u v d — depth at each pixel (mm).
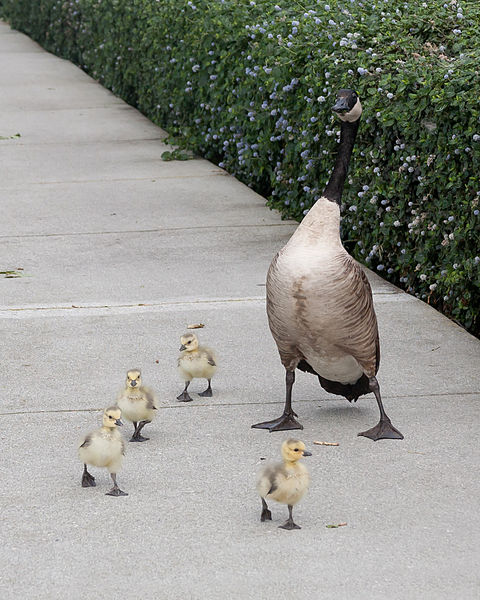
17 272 13055
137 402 8102
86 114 24578
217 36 17844
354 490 7375
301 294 7844
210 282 12641
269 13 16562
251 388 9500
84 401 9078
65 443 8227
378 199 12758
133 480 7586
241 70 17109
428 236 11859
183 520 6941
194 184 18047
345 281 7824
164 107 22031
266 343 10609
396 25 13273
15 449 8117
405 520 6914
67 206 16469
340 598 5969
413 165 11859
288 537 6688
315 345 8094
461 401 9047
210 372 9031
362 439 8297
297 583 6133
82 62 32125
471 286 11102
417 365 9922
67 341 10617
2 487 7457
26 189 17578
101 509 7105
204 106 19375
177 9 20484
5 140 21578
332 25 14000
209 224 15430
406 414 8797
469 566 6312
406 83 11539
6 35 39562
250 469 7754
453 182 10938
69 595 6035
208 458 7961
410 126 11586
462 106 10523
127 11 25078
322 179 14148
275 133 16016
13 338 10695
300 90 14695
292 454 6633
